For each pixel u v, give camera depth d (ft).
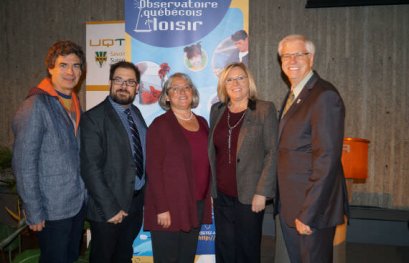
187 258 7.22
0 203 12.92
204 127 7.48
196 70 9.07
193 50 9.05
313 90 5.61
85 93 12.86
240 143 6.82
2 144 13.69
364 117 11.44
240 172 6.83
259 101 7.06
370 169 11.54
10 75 13.51
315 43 11.52
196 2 8.97
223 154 7.07
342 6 11.18
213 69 9.05
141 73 9.19
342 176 5.77
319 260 5.52
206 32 9.00
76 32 12.91
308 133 5.58
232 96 6.99
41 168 5.92
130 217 6.83
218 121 7.27
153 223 6.80
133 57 9.20
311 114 5.44
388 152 11.39
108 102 6.64
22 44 13.38
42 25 13.15
